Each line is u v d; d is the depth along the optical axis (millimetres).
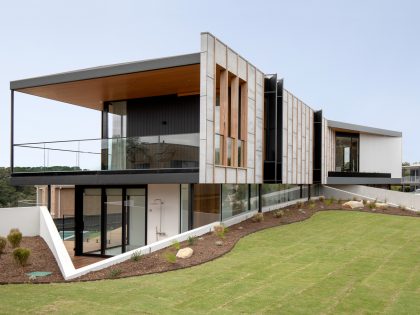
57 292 7379
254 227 14773
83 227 14898
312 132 23500
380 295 7406
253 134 15125
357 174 29234
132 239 14344
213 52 12109
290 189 22328
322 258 10422
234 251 11047
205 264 9531
